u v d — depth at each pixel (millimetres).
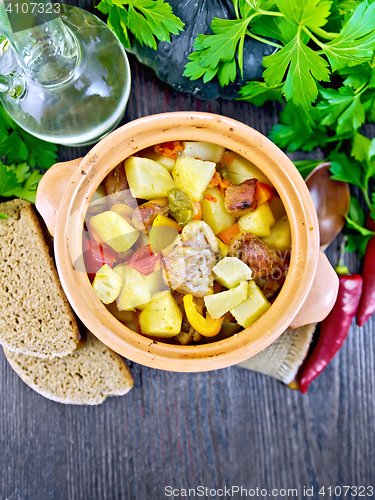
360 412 478
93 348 455
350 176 436
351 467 478
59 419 477
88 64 386
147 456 476
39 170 459
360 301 459
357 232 461
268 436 476
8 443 478
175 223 389
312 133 436
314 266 371
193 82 425
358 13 368
